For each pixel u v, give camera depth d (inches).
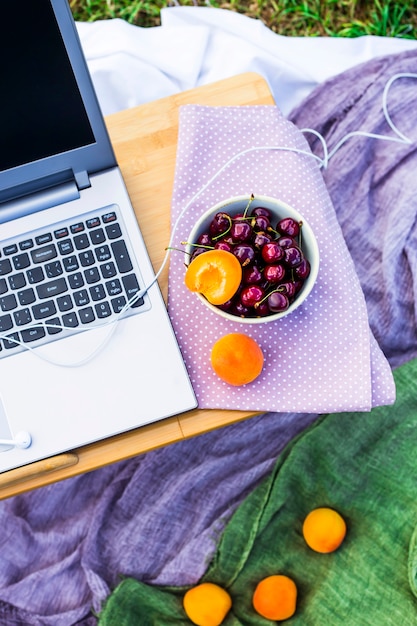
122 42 46.1
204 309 30.2
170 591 44.4
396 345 45.6
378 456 43.0
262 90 32.4
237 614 43.1
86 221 29.6
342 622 40.5
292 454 43.7
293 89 47.9
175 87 46.3
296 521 44.1
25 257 29.4
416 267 44.9
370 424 43.6
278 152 31.3
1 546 45.7
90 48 46.6
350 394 29.2
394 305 45.2
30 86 25.5
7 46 24.3
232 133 31.5
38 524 46.1
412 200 44.7
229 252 27.6
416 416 43.3
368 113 45.5
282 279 27.8
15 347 28.8
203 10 48.0
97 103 26.8
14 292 29.2
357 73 45.9
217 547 44.3
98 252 29.3
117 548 45.3
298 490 44.1
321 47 47.8
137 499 45.8
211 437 46.1
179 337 30.2
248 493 45.4
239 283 26.5
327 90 46.1
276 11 51.9
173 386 28.4
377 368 29.7
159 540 45.3
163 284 30.9
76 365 28.6
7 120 26.4
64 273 29.2
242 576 43.8
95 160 29.1
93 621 45.1
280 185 31.1
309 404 29.3
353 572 41.2
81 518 46.0
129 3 51.9
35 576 45.2
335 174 45.7
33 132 27.2
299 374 29.6
